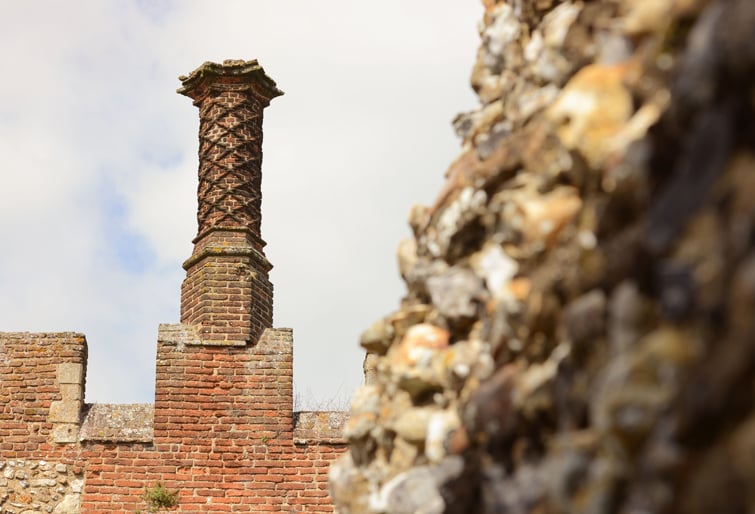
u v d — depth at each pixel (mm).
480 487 3049
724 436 1953
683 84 2207
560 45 3297
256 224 14312
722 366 1953
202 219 14219
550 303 2760
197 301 13609
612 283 2457
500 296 3107
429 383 3723
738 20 2039
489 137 3629
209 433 13008
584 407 2506
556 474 2537
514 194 3168
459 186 3762
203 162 14523
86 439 12812
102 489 12711
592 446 2414
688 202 2158
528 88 3514
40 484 12680
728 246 2004
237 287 13633
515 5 3867
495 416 2947
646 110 2592
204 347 13320
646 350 2178
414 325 3973
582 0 3326
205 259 13766
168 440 12930
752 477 1848
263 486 12859
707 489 1940
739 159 2039
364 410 4117
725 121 2068
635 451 2205
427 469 3562
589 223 2695
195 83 14891
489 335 3287
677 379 2088
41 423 12883
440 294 3652
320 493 12852
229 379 13227
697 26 2217
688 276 2102
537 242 2932
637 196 2410
